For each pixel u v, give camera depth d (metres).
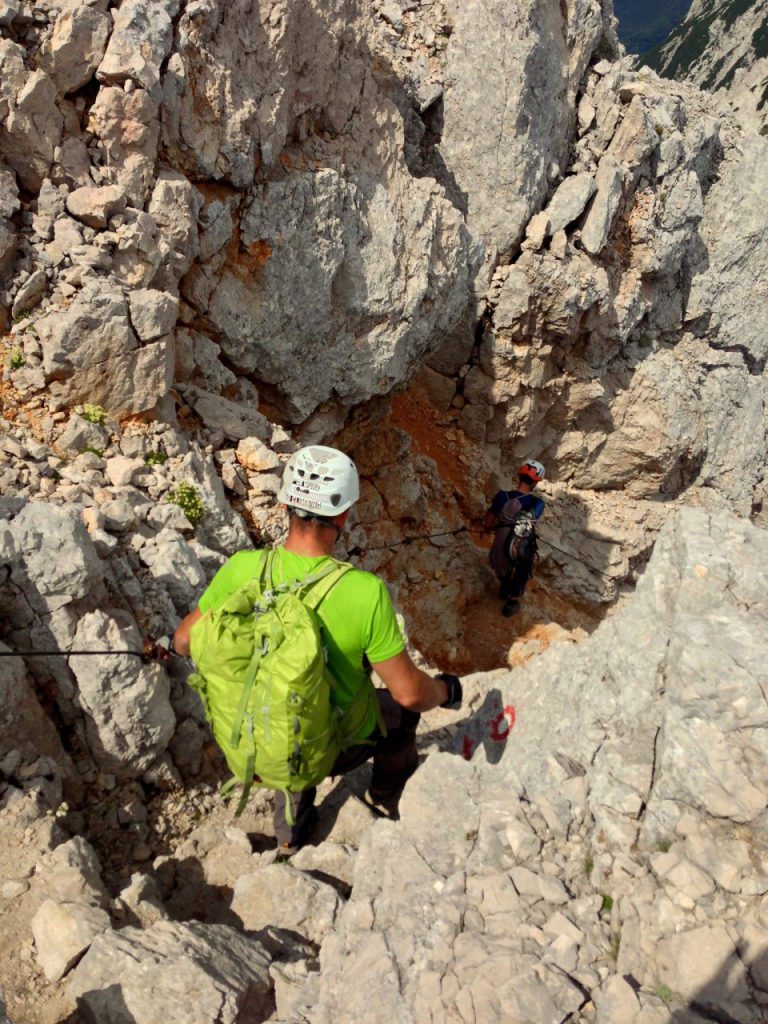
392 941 3.06
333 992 3.00
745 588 3.46
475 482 14.52
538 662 4.78
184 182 7.54
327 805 4.75
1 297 6.71
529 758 3.68
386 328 10.30
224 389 8.89
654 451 16.30
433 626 11.80
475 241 11.59
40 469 6.14
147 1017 2.89
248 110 8.01
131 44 6.99
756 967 2.68
